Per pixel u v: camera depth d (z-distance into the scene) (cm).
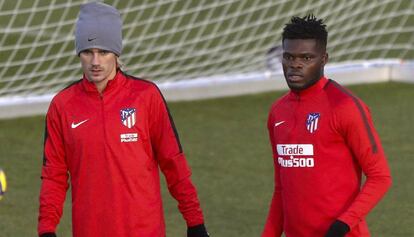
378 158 1452
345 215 1432
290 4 4281
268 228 1571
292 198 1505
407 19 4369
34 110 3388
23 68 3541
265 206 2508
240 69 3778
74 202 1523
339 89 1479
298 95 1494
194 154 2953
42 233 1528
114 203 1495
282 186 1531
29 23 3744
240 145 3062
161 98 1522
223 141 3100
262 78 3697
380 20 4319
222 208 2488
